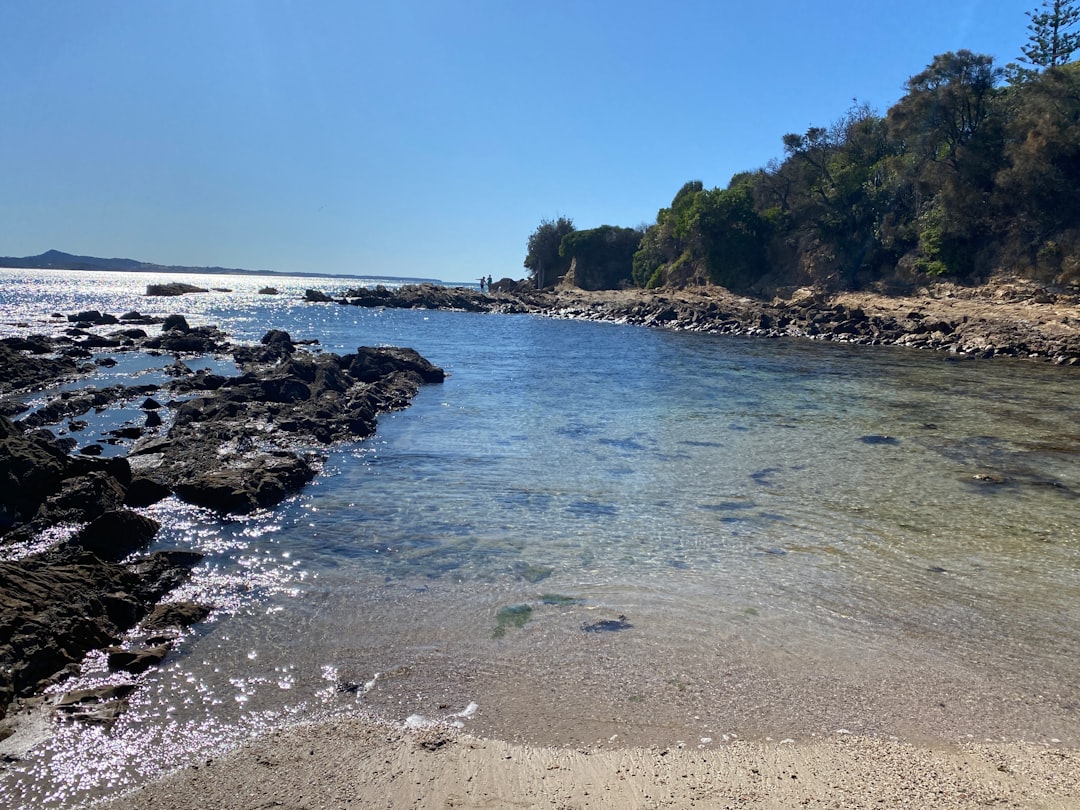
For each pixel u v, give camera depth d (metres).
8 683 6.66
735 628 8.32
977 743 6.25
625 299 84.94
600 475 14.95
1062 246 51.66
